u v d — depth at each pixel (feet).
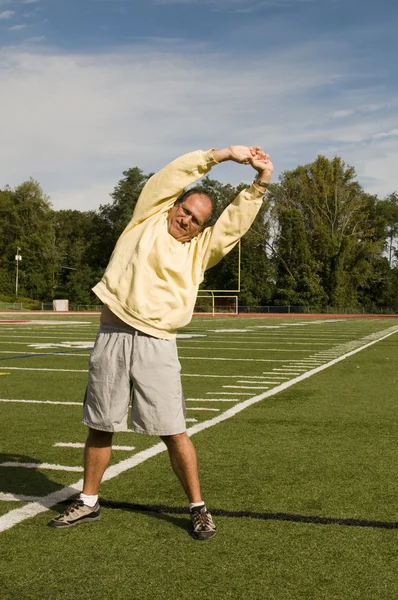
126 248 11.27
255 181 11.32
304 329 85.46
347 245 190.90
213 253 11.44
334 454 16.65
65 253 256.73
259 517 11.87
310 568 9.64
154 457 16.20
